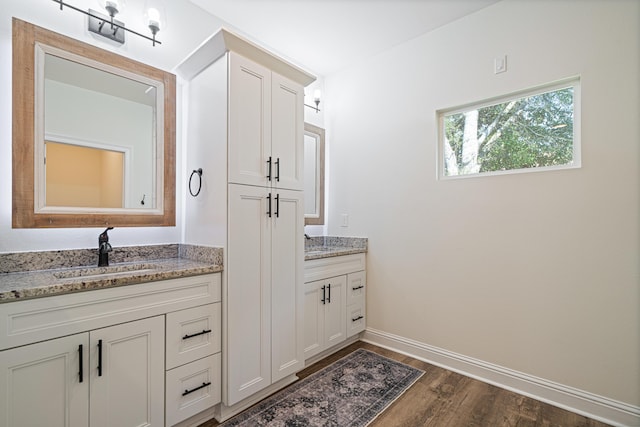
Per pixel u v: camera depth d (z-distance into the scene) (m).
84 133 1.61
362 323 2.73
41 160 1.46
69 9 1.59
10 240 1.41
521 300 1.97
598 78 1.71
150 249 1.88
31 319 1.09
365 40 2.54
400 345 2.53
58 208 1.52
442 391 1.94
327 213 3.12
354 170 2.91
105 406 1.26
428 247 2.40
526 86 1.96
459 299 2.23
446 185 2.31
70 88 1.57
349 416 1.68
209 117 1.78
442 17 2.24
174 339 1.47
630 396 1.61
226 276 1.64
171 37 1.98
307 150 2.94
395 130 2.62
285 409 1.74
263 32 2.42
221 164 1.67
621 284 1.65
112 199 1.71
